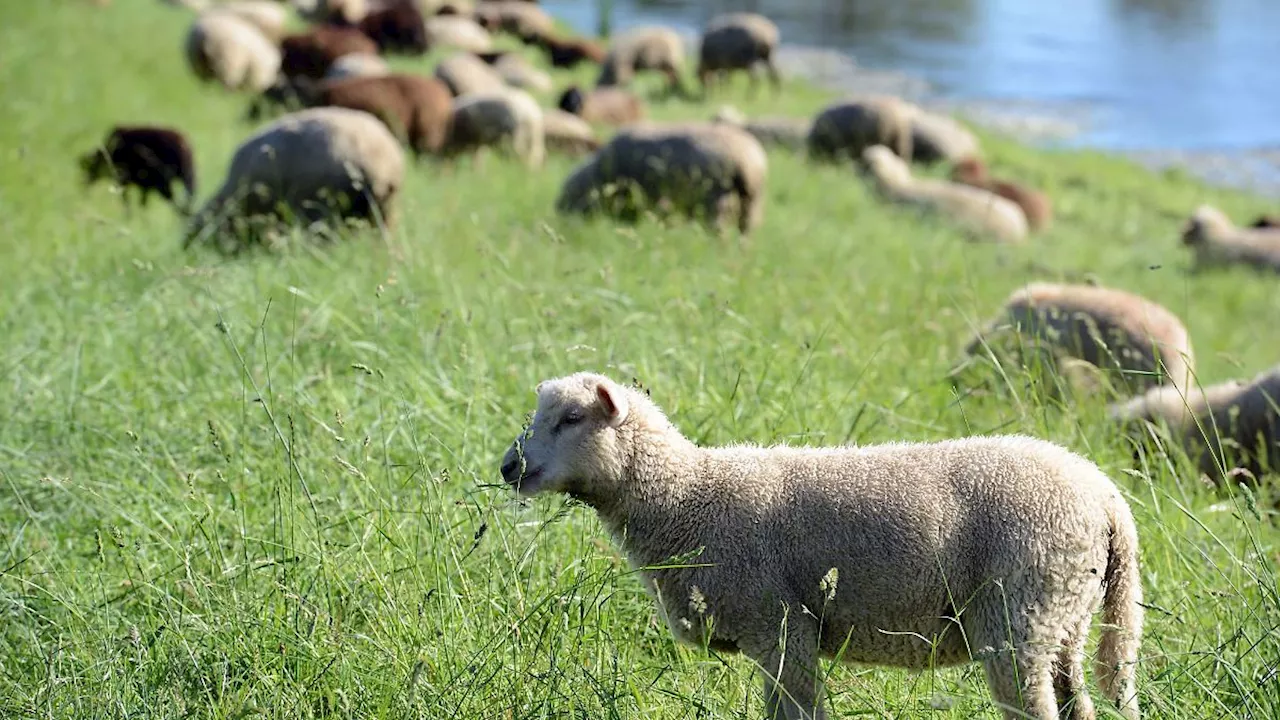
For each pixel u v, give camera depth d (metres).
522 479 7.97
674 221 19.97
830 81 55.72
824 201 28.20
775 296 15.23
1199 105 54.19
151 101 32.00
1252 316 25.25
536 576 8.85
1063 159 42.31
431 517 8.82
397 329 12.70
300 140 18.58
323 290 14.18
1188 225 30.33
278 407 10.77
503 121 28.80
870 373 12.94
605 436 7.87
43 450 10.55
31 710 7.37
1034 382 12.05
